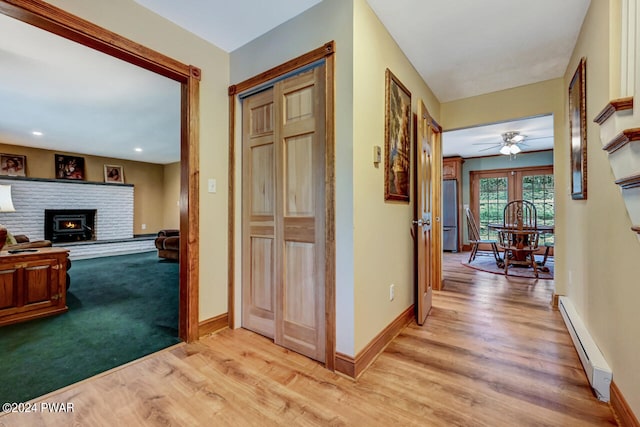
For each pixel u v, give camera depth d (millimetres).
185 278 2107
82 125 4512
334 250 1735
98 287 3662
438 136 3438
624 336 1338
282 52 1999
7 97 3373
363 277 1767
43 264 2625
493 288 3568
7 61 2551
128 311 2768
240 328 2348
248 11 1867
